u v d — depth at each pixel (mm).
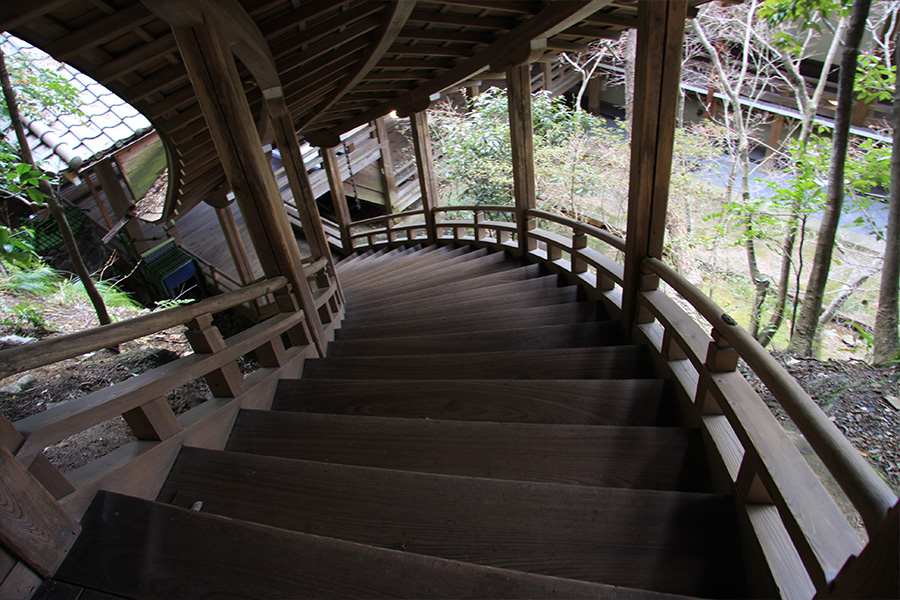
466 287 4824
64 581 1385
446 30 4262
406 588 1274
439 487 1665
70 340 1409
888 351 4188
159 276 9273
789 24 6668
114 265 10742
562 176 8570
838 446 1059
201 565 1390
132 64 2463
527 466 1905
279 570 1354
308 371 3049
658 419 2242
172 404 4105
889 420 3455
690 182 7438
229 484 1788
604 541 1498
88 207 10484
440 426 2070
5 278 6227
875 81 4398
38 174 4355
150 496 1762
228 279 9344
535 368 2740
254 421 2258
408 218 12672
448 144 9562
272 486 1756
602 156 8523
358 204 12102
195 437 2002
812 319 5012
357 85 5367
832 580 1047
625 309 3004
